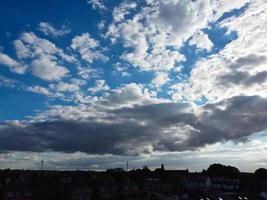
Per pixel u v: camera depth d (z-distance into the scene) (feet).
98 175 467.93
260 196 385.70
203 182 500.33
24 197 318.45
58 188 345.92
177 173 572.10
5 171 507.71
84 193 344.49
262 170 548.72
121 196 361.51
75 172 490.90
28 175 449.48
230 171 554.87
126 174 498.28
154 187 438.81
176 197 348.18
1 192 318.65
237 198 374.22
